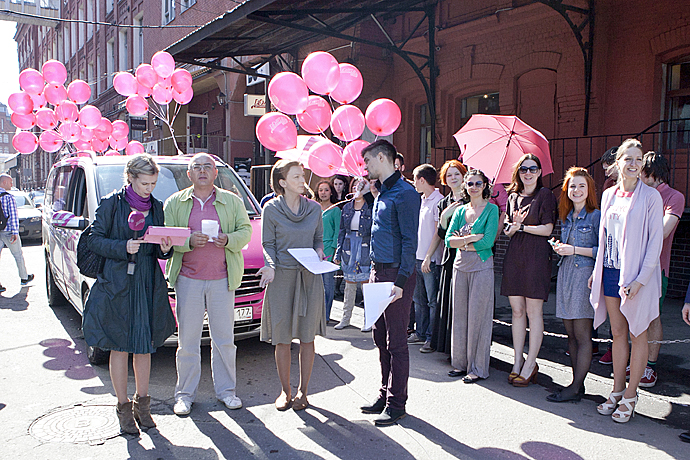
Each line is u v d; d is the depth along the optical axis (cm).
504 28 951
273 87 515
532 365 440
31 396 413
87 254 345
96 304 340
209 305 392
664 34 758
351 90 574
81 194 568
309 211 397
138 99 875
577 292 403
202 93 1997
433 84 1002
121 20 2470
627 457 324
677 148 774
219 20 818
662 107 786
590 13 804
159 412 386
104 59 2717
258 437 350
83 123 857
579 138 832
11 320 644
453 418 379
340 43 1151
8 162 3281
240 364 495
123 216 346
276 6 785
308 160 538
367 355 525
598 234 402
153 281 350
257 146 1623
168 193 540
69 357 508
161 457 322
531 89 928
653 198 355
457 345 466
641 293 359
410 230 355
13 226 839
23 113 839
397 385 369
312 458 323
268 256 378
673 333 585
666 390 432
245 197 596
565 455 326
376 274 374
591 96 833
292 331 385
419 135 1149
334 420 376
